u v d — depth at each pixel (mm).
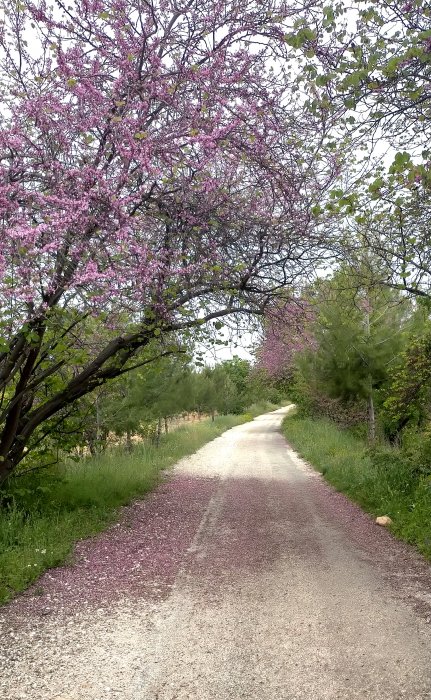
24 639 4219
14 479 8492
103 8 6301
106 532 7625
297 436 23000
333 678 3609
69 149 6527
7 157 6391
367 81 4738
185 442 20906
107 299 6199
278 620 4582
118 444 17594
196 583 5559
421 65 4621
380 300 14367
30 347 7090
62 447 9344
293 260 8195
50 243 5395
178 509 9461
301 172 7254
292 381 28781
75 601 5039
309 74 4715
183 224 7336
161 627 4453
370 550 6762
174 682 3568
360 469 11641
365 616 4648
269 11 6324
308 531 7777
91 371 8383
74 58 6570
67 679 3602
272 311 8781
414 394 13219
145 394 14734
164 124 6785
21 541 6410
